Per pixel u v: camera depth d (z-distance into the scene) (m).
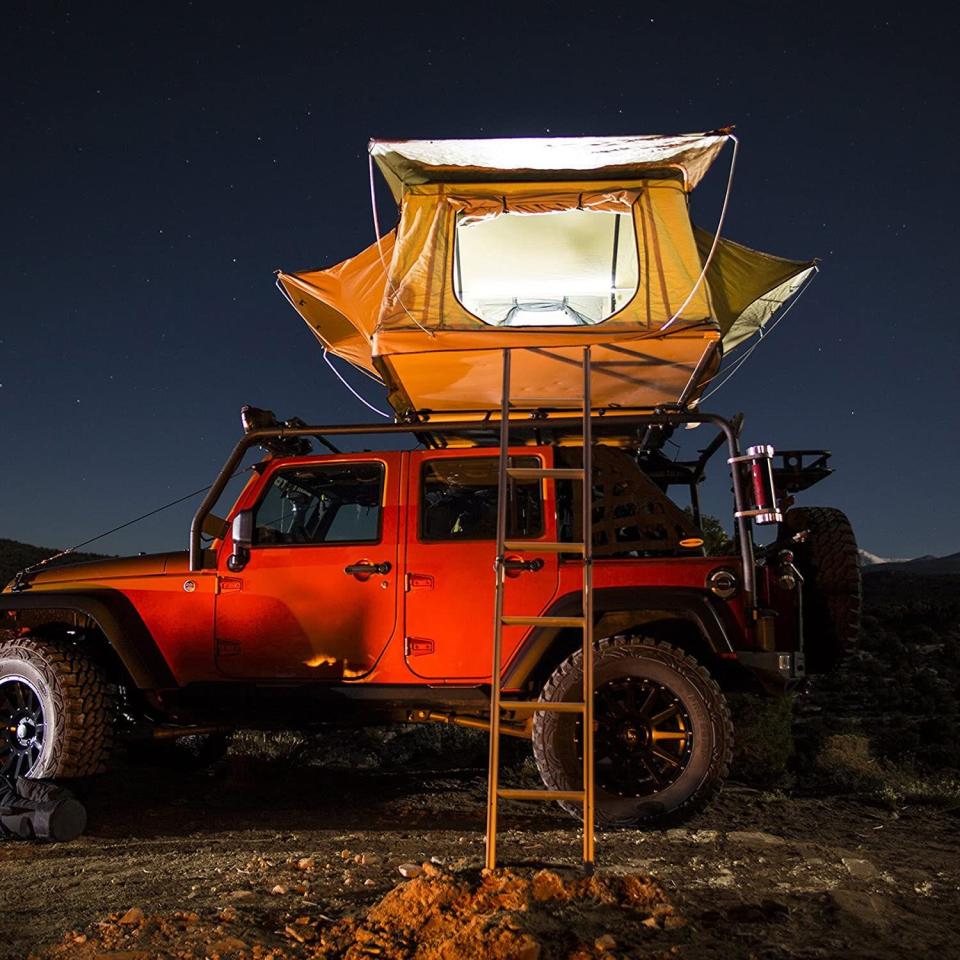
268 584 5.98
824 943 3.23
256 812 6.17
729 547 8.87
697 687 5.33
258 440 6.19
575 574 5.71
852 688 16.77
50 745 5.79
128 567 6.21
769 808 6.42
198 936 3.16
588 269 7.99
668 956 3.00
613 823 5.31
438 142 6.71
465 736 9.27
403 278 6.65
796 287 8.14
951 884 4.28
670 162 6.82
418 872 4.06
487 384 6.55
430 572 5.85
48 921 3.47
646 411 6.77
